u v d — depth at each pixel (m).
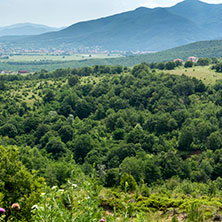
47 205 8.37
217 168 72.94
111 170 58.12
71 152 88.00
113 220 8.37
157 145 87.81
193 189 44.34
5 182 15.31
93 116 121.44
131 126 105.50
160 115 104.81
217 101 118.19
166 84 133.12
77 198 8.92
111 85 147.12
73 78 157.25
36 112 122.81
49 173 55.69
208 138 88.88
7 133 101.06
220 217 15.68
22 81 171.00
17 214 13.07
